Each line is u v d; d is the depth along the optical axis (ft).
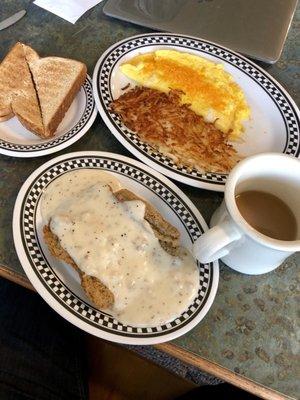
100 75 2.60
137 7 3.11
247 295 2.09
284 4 3.29
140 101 2.59
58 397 2.51
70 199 2.08
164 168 2.31
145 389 3.28
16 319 2.69
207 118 2.66
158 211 2.20
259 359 1.94
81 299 1.87
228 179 1.86
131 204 2.04
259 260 1.95
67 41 2.89
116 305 1.86
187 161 2.39
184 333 1.86
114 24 3.06
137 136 2.42
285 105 2.77
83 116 2.47
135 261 1.94
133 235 1.98
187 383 3.29
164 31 3.05
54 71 2.59
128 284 1.90
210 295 1.97
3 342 2.56
